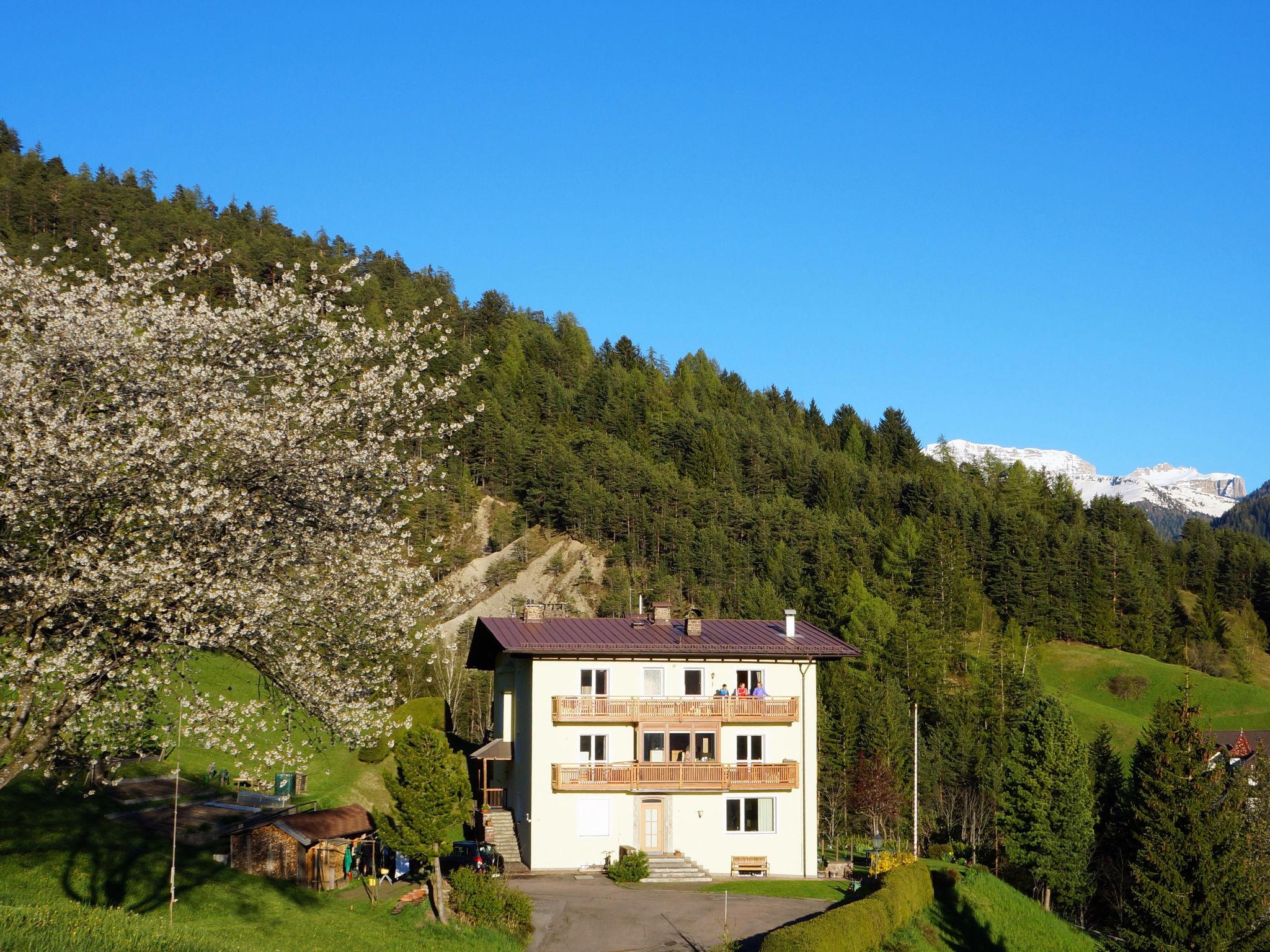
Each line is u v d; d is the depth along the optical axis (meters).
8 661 19.33
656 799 48.16
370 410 24.53
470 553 159.00
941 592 144.50
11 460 19.59
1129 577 163.50
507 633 51.00
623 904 40.03
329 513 22.67
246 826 37.16
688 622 52.31
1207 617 164.62
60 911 20.67
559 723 48.03
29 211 172.75
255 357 23.98
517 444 181.75
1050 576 160.75
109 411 21.64
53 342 20.95
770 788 48.62
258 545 21.58
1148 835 42.62
